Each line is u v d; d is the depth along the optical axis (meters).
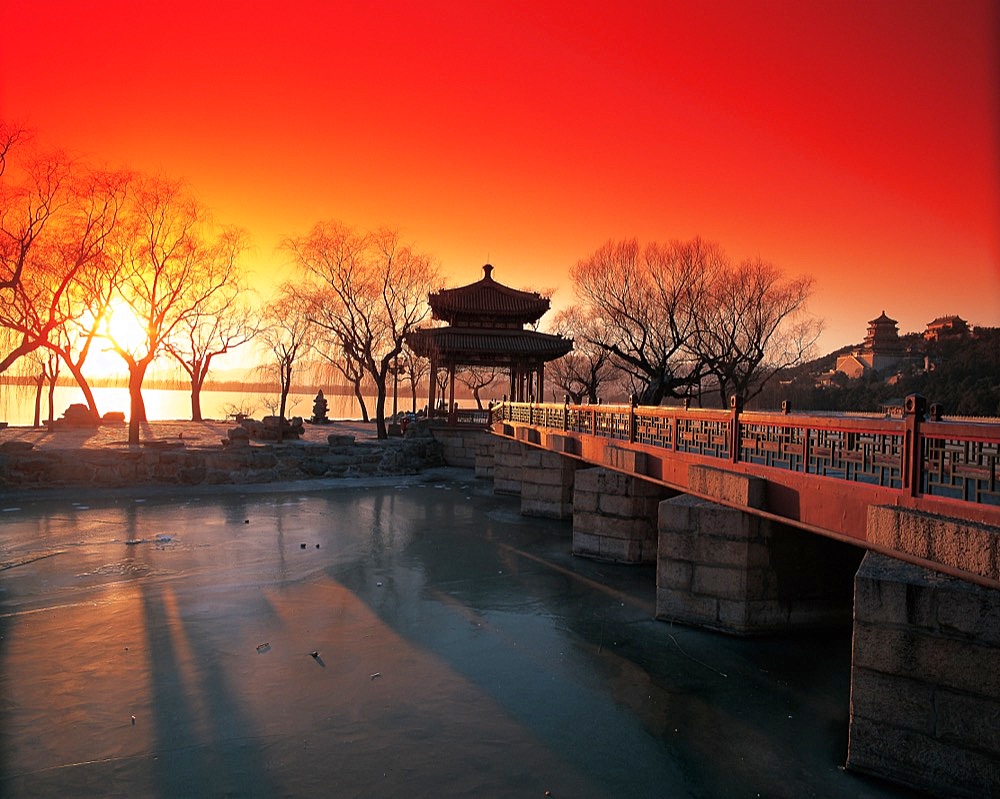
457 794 7.30
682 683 10.24
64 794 7.10
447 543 19.91
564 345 38.72
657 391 37.00
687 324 37.34
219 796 7.13
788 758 8.10
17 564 16.20
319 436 42.84
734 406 11.09
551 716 9.16
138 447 30.72
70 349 41.00
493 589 15.19
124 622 12.37
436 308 40.22
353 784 7.42
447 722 8.93
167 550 17.94
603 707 9.45
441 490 30.81
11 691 9.48
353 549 18.80
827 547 12.25
